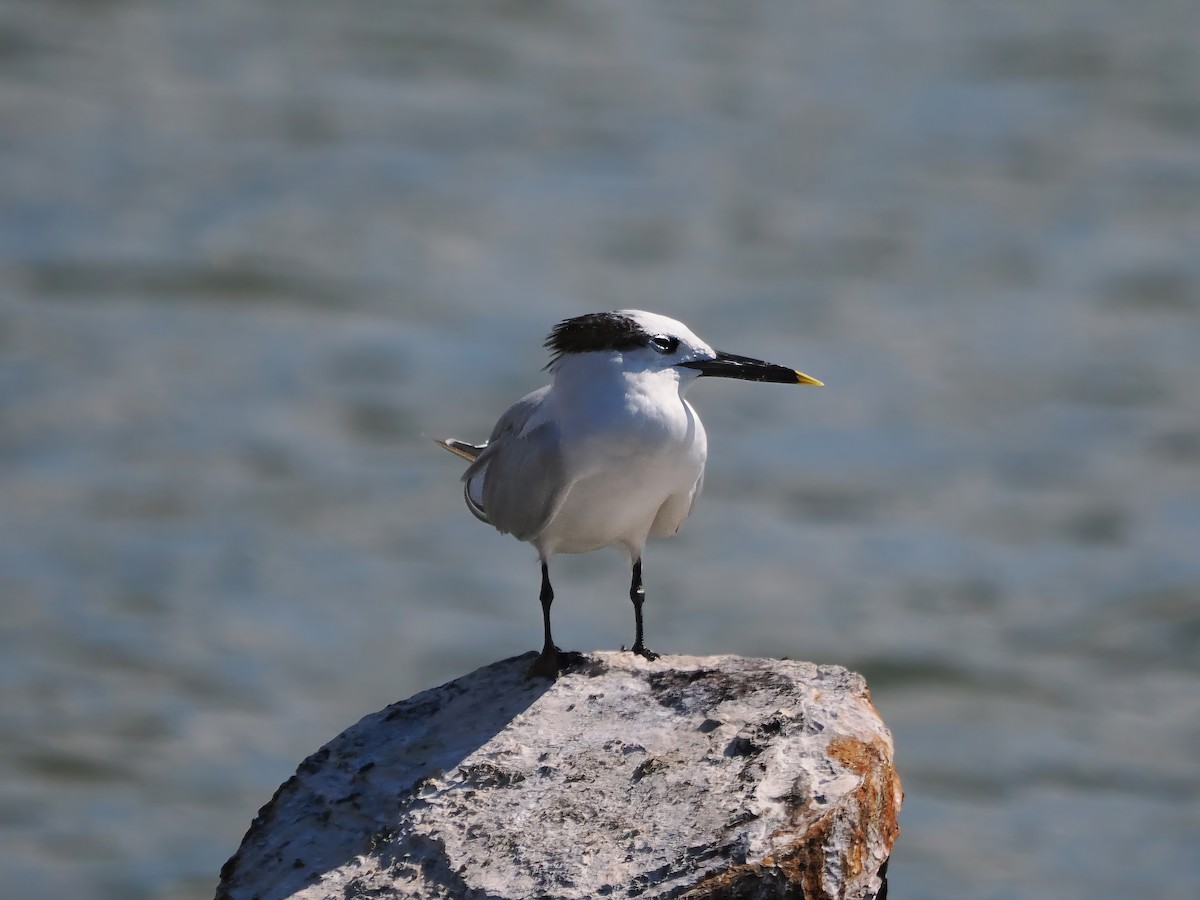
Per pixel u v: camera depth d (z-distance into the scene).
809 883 6.96
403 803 7.73
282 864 7.61
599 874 7.04
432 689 8.53
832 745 7.50
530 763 7.75
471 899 7.07
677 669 8.31
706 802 7.29
